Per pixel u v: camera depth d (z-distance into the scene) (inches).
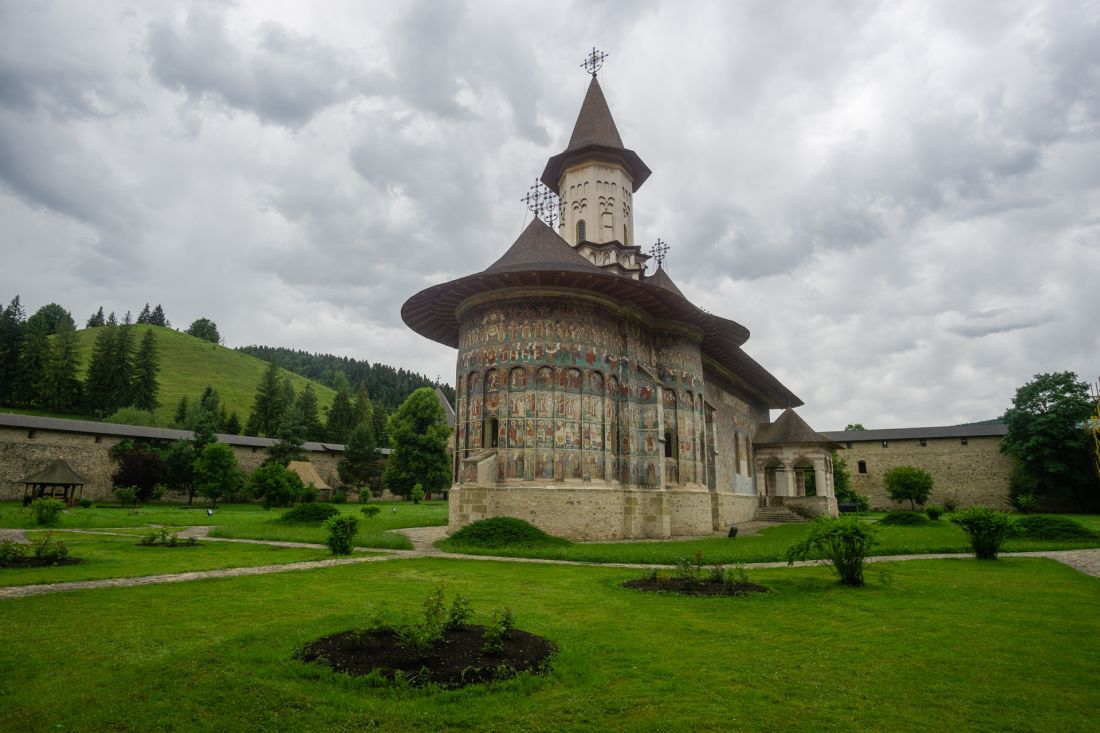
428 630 318.0
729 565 706.2
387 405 6289.4
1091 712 258.7
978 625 403.9
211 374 5821.9
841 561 558.6
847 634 379.6
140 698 259.4
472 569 661.9
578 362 1133.7
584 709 257.0
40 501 1161.4
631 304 1248.2
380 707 252.8
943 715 254.7
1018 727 243.9
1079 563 723.4
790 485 2266.2
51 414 3708.2
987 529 761.6
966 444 2716.5
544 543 911.0
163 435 2588.6
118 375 4010.8
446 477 2938.0
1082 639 369.1
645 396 1245.7
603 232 1621.6
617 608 453.7
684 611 444.5
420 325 1393.9
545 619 413.4
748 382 2038.6
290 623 380.5
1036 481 2188.7
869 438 2847.0
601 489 1104.8
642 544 963.3
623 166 1686.8
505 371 1122.0
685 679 294.8
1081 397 2133.4
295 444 2999.5
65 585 510.3
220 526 1160.8
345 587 525.7
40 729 232.1
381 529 1211.2
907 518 1446.9
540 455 1079.0
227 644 325.7
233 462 2395.4
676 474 1298.0
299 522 1221.7
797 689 283.1
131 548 780.6
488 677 288.2
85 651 319.9
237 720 241.3
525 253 1213.7
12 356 3747.5
